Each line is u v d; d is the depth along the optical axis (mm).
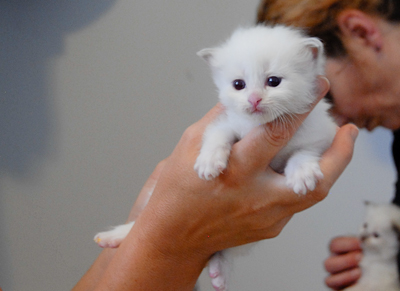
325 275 516
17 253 604
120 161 579
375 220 493
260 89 389
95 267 481
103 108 571
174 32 548
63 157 588
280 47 393
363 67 484
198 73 551
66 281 603
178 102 560
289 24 499
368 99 488
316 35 491
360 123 494
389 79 479
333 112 499
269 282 537
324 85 395
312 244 520
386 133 486
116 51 561
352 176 499
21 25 562
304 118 391
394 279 487
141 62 560
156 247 387
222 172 376
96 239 459
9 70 570
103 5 554
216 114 432
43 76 570
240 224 386
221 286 437
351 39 482
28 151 587
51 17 560
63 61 567
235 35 423
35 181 594
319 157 394
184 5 541
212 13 535
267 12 509
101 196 588
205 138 401
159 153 569
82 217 594
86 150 582
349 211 504
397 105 480
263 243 533
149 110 565
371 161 493
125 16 554
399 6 467
